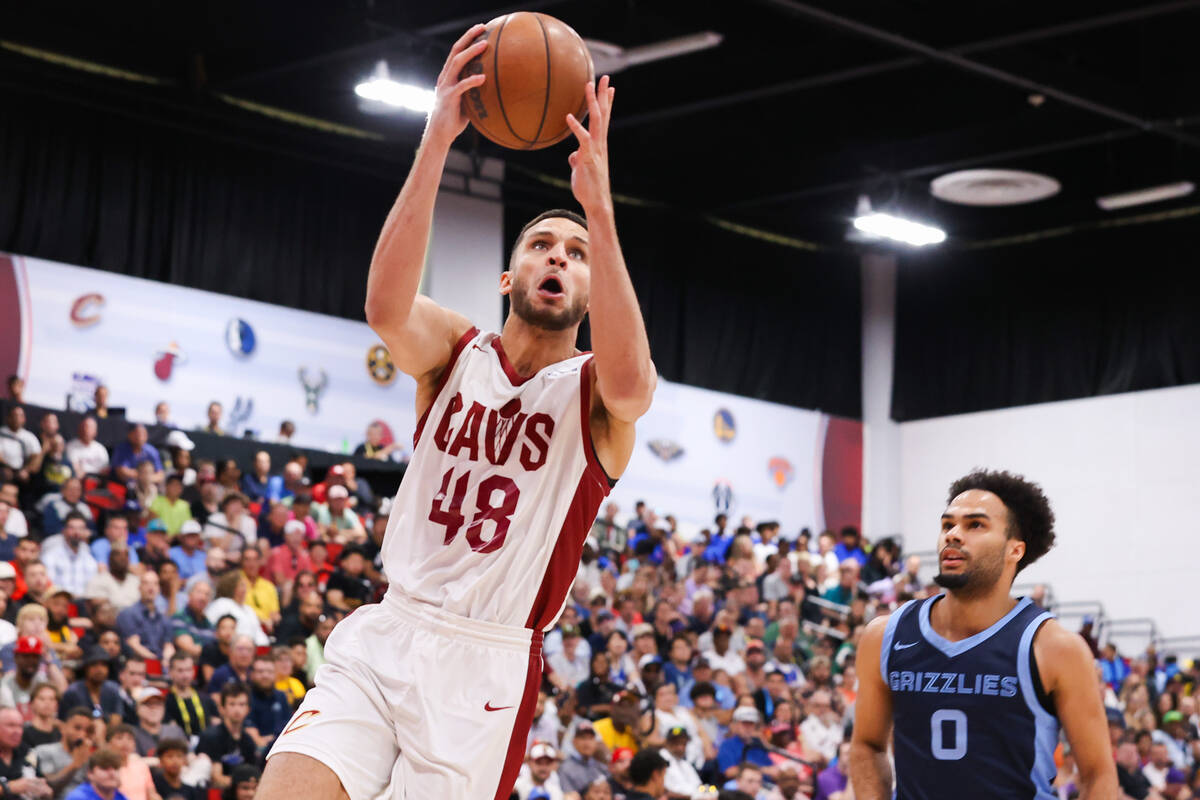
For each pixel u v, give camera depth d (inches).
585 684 451.2
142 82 601.0
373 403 651.5
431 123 127.6
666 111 636.7
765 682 507.5
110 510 485.4
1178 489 740.0
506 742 129.3
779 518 780.6
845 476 811.4
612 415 131.1
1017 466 785.6
